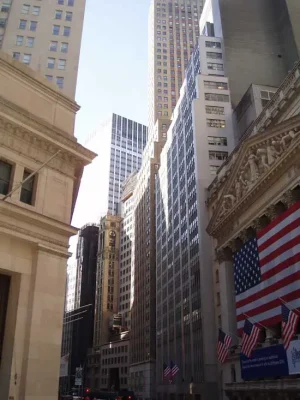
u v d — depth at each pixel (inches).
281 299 1370.6
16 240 1029.2
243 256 1902.1
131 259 6097.4
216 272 2453.2
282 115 1892.2
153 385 4116.6
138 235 5423.2
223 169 2586.1
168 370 2171.5
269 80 3383.4
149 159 5128.0
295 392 1333.7
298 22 3432.6
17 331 967.0
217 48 3548.2
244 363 1713.8
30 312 997.2
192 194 2992.1
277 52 3540.8
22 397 918.4
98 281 6574.8
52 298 1047.6
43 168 1148.5
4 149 1067.9
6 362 943.0
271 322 1562.5
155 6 6683.1
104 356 5762.8
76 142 1216.2
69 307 7194.9
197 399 2434.8
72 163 1228.5
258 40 3572.8
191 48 6397.6
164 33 6461.6
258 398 1616.6
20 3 2524.6
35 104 1206.9
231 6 3730.3
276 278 1557.6
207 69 3412.9
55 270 1079.0
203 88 3228.3
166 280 3612.2
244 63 3435.0
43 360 978.1
